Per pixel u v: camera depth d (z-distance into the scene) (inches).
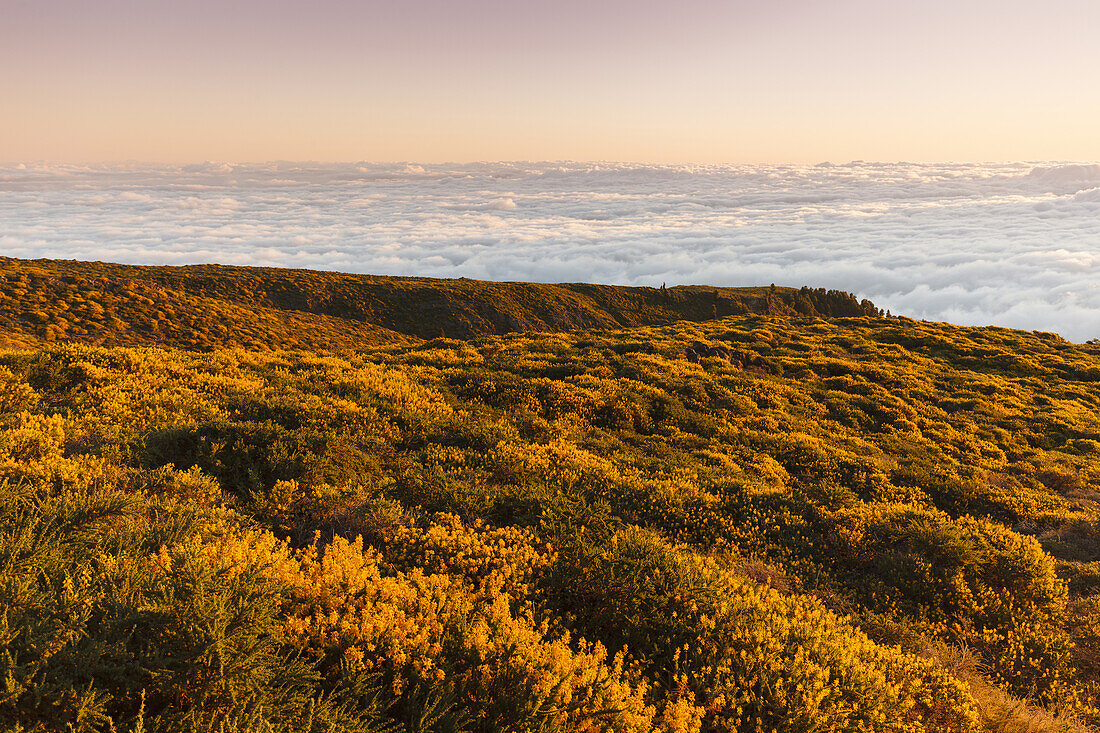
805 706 153.8
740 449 593.3
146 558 154.3
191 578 125.8
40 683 101.3
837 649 186.7
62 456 272.5
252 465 293.1
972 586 300.0
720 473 492.4
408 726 123.7
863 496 511.5
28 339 2015.3
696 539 332.8
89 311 2496.3
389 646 137.6
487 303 4623.5
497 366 802.8
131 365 498.6
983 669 241.0
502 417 549.6
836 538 341.7
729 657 172.1
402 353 893.2
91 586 130.8
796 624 198.4
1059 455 749.3
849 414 815.1
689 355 1005.2
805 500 395.9
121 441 300.7
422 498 288.2
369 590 157.1
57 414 337.1
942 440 764.0
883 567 316.5
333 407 429.1
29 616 114.3
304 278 4500.5
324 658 134.1
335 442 338.3
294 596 148.9
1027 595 299.7
